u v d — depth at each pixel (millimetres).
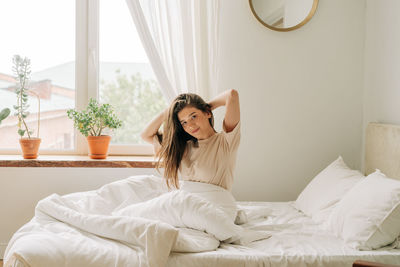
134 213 2047
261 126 3025
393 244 1915
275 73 3006
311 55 3023
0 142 3070
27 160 2766
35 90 3072
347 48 3039
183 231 1872
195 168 2191
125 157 3041
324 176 2611
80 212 2135
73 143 3137
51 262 1597
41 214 2049
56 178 2943
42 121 3098
